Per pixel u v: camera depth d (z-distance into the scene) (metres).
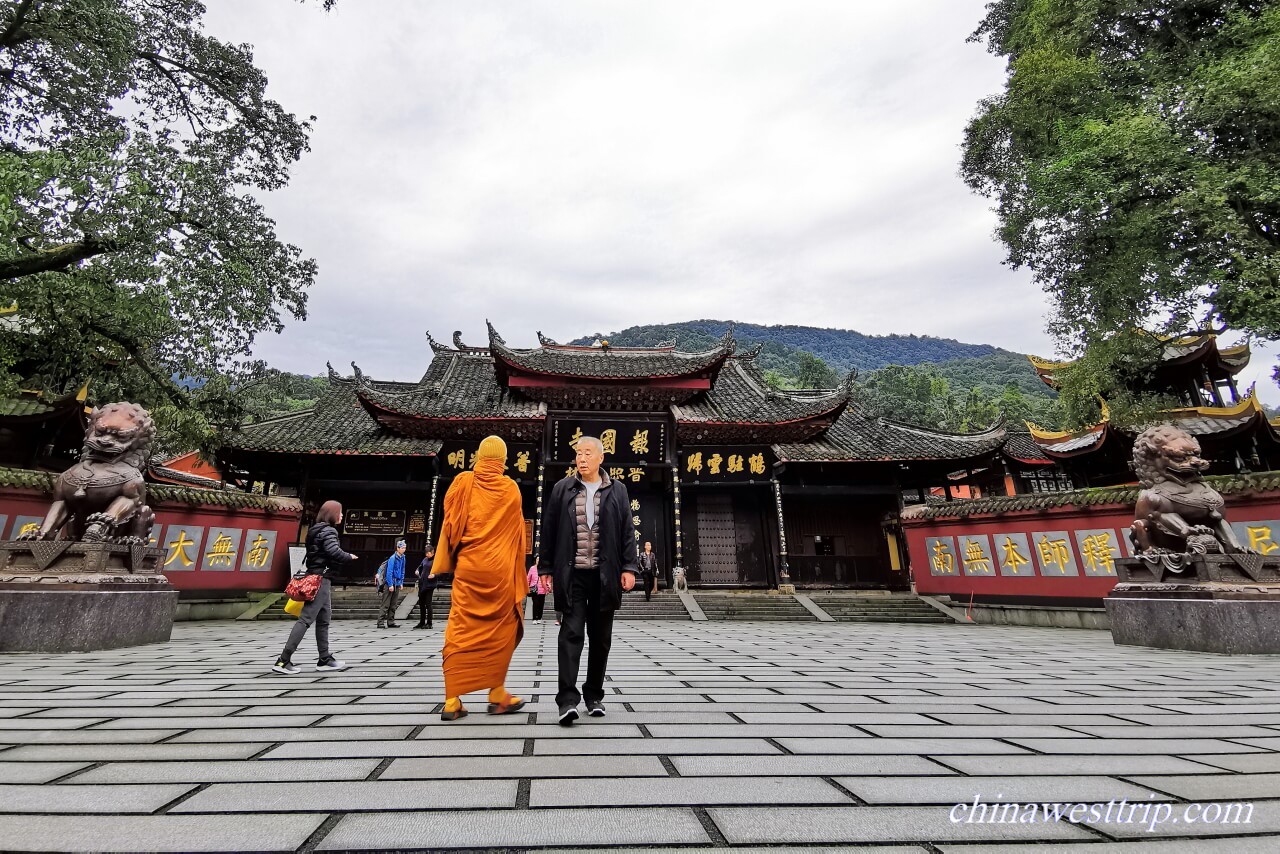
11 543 7.90
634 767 2.62
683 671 6.25
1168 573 8.82
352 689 4.76
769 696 4.62
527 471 21.23
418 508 21.05
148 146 11.47
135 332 13.37
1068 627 13.59
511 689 4.89
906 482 23.02
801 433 21.33
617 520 3.93
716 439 21.52
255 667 6.13
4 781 2.36
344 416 22.41
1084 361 15.80
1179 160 12.91
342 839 1.83
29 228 10.72
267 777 2.44
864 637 11.06
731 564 22.41
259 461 20.08
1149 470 9.48
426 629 12.04
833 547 22.50
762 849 1.81
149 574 8.73
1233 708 4.22
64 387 16.80
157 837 1.82
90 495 8.44
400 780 2.42
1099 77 16.14
